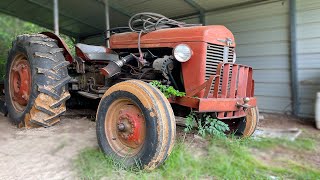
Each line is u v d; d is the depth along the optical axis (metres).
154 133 2.27
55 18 5.32
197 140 3.30
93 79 4.02
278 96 5.53
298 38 5.18
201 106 2.60
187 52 2.87
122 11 7.20
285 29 5.33
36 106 3.30
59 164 2.49
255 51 5.78
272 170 2.49
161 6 6.52
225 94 2.88
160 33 3.20
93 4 7.13
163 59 3.00
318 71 5.00
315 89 5.04
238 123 3.54
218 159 2.62
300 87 5.23
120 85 2.57
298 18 5.15
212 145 3.00
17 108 3.88
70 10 7.95
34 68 3.36
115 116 2.66
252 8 5.71
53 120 3.48
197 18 6.69
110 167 2.42
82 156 2.62
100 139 2.66
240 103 2.94
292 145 3.15
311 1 4.98
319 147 3.26
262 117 5.16
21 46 3.68
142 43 3.34
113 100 2.61
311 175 2.38
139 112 2.47
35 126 3.50
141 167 2.33
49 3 7.61
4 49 9.11
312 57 5.05
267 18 5.54
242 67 3.08
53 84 3.35
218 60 3.00
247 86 3.22
